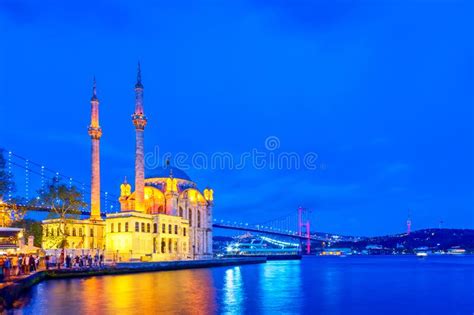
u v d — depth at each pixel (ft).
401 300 198.08
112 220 454.40
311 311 162.61
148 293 202.28
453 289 248.93
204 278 307.78
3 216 367.86
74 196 401.29
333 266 591.78
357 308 173.58
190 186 584.81
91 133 476.13
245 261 642.63
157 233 475.72
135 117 474.49
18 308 155.74
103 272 325.01
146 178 565.94
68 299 178.50
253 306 171.12
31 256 262.67
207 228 592.19
